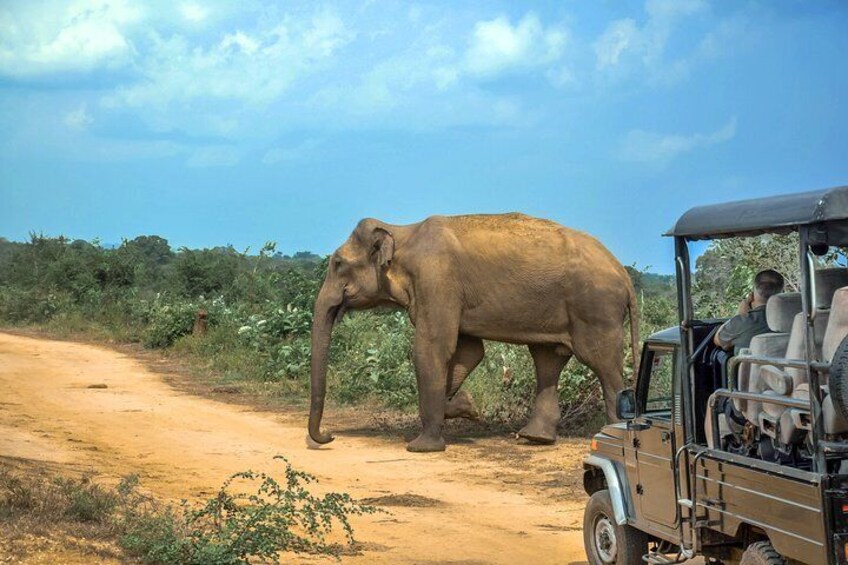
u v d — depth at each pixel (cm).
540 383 1662
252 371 2603
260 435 1755
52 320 4456
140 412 1964
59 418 1814
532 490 1295
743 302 771
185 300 4397
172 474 1338
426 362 1619
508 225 1658
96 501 925
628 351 1866
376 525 1079
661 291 2441
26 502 910
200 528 905
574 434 1745
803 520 597
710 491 697
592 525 870
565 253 1614
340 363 2406
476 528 1070
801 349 630
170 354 3186
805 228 604
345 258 1702
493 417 1867
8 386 2258
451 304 1627
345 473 1417
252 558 891
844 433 596
